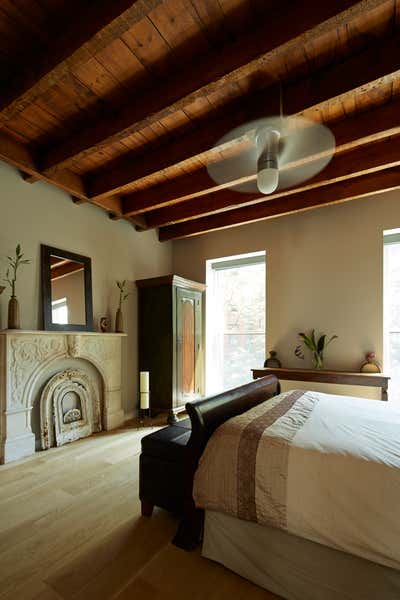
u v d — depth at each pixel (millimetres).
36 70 1772
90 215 3686
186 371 4172
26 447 2768
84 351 3354
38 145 2688
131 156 2869
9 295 2850
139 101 2113
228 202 3502
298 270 3912
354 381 3217
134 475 2404
